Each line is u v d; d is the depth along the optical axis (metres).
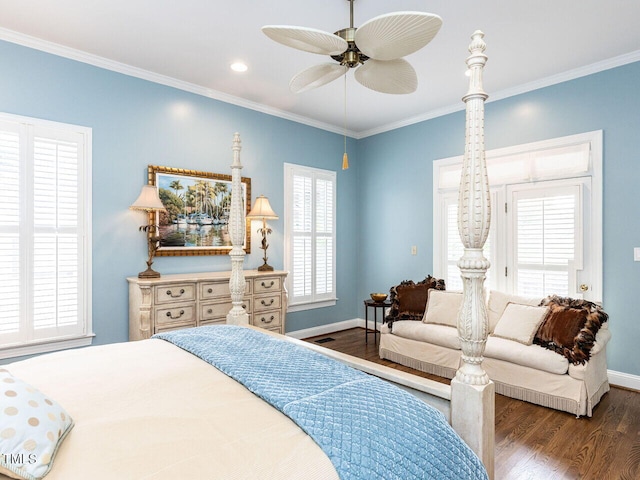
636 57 3.18
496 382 3.19
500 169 4.01
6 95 2.85
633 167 3.22
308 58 3.27
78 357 1.79
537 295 3.75
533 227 3.79
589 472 2.12
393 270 5.12
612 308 3.34
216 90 3.97
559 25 2.75
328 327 5.18
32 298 2.94
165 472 0.92
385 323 4.16
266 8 2.56
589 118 3.45
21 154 2.90
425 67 3.42
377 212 5.31
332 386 1.40
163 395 1.37
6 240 2.83
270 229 4.39
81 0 2.46
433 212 4.66
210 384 1.47
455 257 4.47
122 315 3.40
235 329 2.25
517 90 3.86
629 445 2.38
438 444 1.16
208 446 1.04
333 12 2.61
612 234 3.33
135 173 3.48
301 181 4.85
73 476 0.90
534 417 2.76
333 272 5.23
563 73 3.55
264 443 1.06
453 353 3.47
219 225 4.01
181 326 3.26
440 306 3.79
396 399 1.32
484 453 1.43
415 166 4.85
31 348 2.95
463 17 2.64
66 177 3.11
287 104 4.38
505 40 2.96
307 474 0.95
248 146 4.31
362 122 5.04
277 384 1.41
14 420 0.97
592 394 2.84
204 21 2.72
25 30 2.83
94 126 3.25
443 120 4.55
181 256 3.77
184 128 3.80
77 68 3.17
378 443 1.07
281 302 4.00
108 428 1.13
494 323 3.52
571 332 2.90
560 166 3.60
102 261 3.29
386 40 1.80
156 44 3.04
